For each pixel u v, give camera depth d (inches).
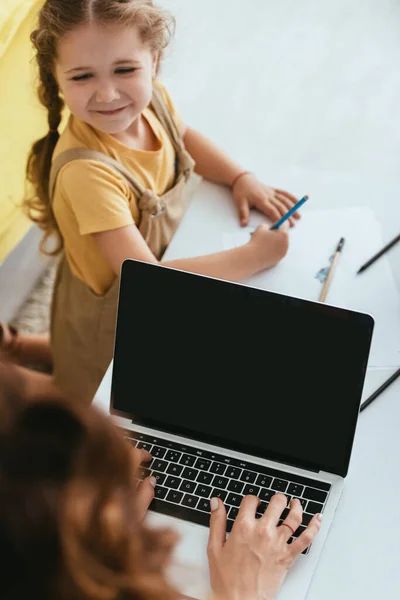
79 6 53.3
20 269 79.3
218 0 111.5
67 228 60.1
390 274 54.2
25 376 22.2
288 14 110.5
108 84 55.9
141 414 45.6
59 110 62.1
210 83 103.0
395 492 43.4
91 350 64.4
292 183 60.8
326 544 41.4
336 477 43.5
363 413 46.8
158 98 63.7
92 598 21.0
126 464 22.8
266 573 38.7
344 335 41.7
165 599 23.7
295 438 43.6
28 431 21.0
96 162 57.6
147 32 55.6
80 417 21.9
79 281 62.7
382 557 41.0
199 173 63.1
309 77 103.3
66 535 20.6
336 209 58.3
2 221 74.4
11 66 74.9
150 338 44.3
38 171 64.4
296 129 98.0
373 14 110.1
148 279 43.4
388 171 93.6
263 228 56.1
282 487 42.9
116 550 22.4
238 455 44.3
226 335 43.3
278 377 43.1
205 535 41.4
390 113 99.3
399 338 50.6
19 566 20.3
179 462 44.0
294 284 53.9
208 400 44.4
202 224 58.6
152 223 60.9
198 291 43.1
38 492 20.5
